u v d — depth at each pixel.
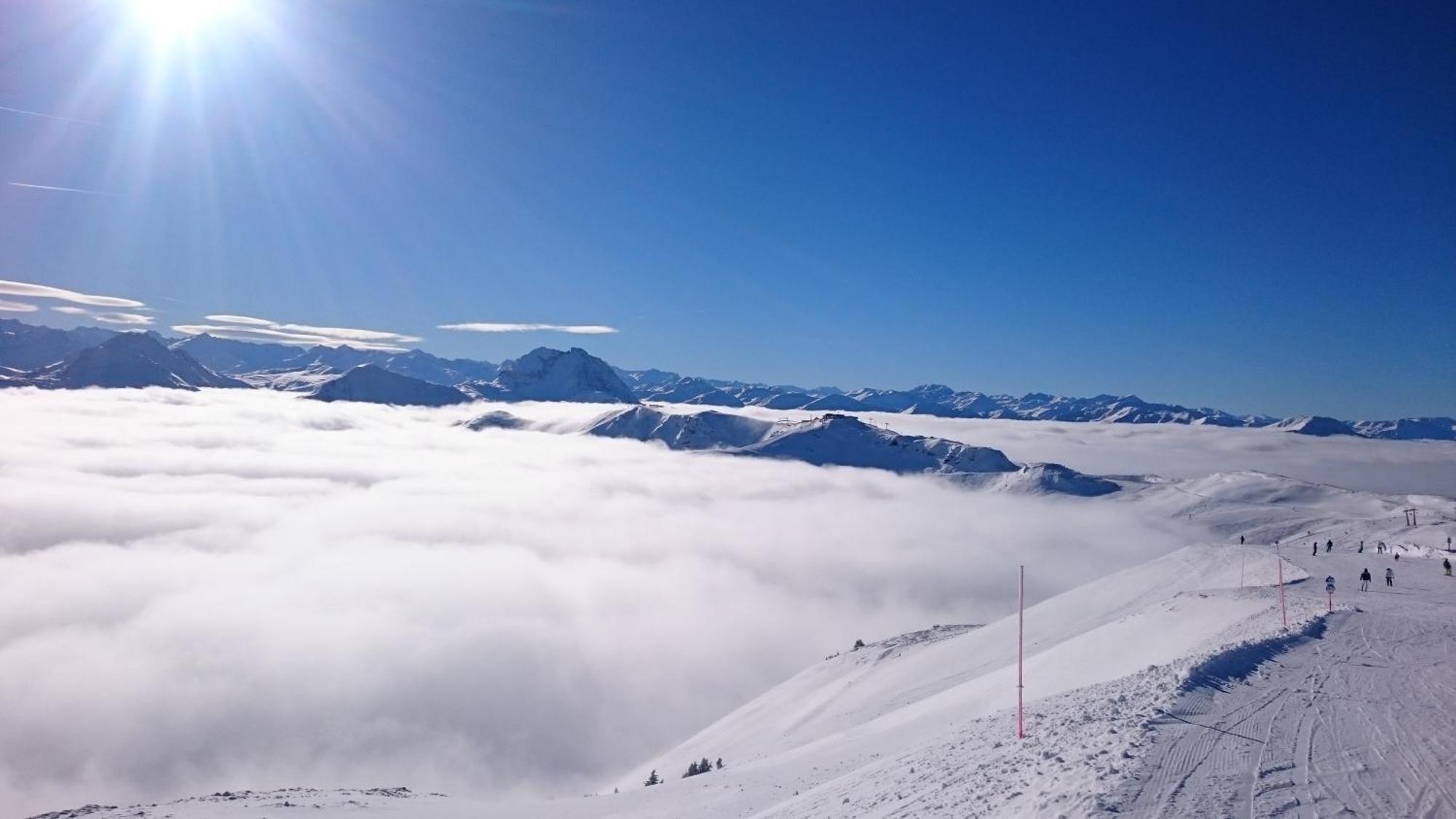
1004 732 17.00
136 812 26.38
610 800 28.12
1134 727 13.71
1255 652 20.48
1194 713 14.66
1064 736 14.38
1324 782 11.21
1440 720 14.32
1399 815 10.09
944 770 15.11
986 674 35.03
